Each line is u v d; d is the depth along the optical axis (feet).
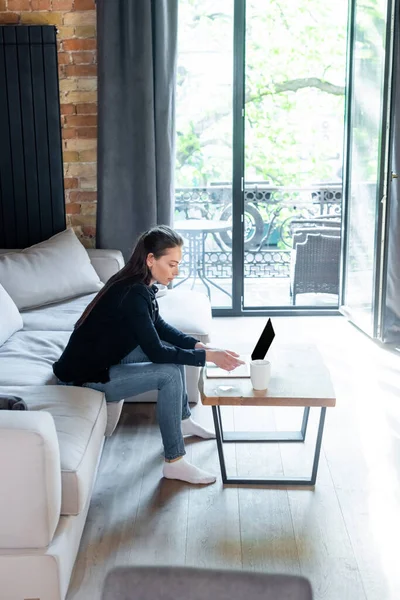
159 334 10.04
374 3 14.60
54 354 10.85
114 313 9.31
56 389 9.14
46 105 15.08
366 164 15.40
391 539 8.40
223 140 16.93
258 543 8.32
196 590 3.39
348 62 16.20
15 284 13.16
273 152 17.47
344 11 16.65
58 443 7.52
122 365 9.68
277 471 9.96
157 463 10.27
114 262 14.82
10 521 6.86
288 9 16.60
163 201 15.58
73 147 15.83
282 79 16.96
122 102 15.11
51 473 6.86
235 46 16.33
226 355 9.32
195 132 16.90
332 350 14.96
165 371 9.46
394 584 7.61
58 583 6.98
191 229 17.44
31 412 7.10
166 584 3.40
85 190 16.03
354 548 8.23
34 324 12.39
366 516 8.88
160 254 9.33
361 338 15.74
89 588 7.53
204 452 10.53
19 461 6.72
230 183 17.19
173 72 15.14
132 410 12.12
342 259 16.98
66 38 15.34
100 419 8.87
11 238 15.65
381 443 10.78
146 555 8.09
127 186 15.47
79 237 16.26
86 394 9.07
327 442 10.84
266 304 18.33
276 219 17.99
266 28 16.66
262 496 9.37
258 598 3.37
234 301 17.53
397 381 13.20
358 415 11.76
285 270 18.33
